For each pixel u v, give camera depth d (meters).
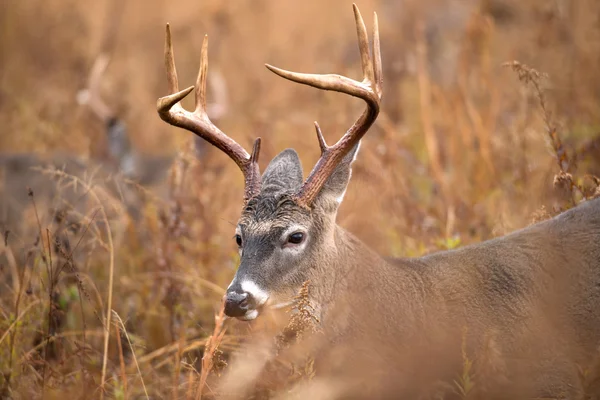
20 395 9.74
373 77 9.33
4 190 15.39
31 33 23.69
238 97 20.81
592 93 16.17
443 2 21.95
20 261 13.52
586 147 12.76
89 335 11.52
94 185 13.16
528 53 17.83
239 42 22.95
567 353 9.17
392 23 22.62
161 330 11.55
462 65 16.38
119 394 9.60
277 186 9.45
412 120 17.94
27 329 10.70
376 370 9.21
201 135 9.63
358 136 9.41
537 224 9.92
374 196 13.12
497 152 14.21
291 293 9.29
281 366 9.52
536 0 19.78
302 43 23.14
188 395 9.27
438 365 9.16
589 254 9.38
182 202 12.77
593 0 17.42
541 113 13.11
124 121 19.17
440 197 13.48
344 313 9.44
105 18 24.23
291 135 17.50
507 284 9.41
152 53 23.62
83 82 20.88
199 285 12.00
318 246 9.39
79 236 13.20
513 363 9.09
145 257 12.97
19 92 21.59
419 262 9.77
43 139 18.66
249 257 9.15
